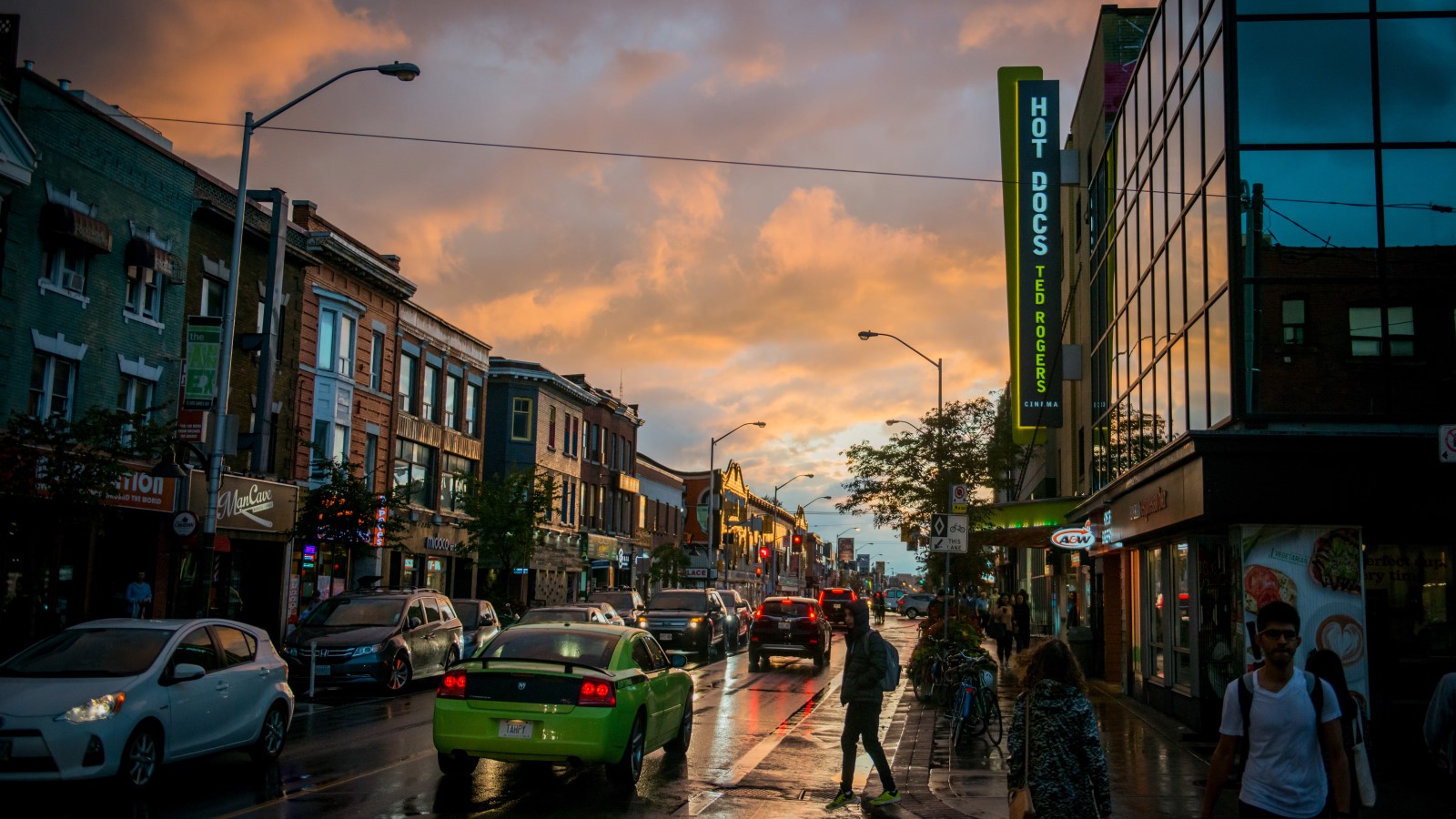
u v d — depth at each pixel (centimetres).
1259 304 1498
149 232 2611
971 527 3494
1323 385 1475
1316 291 1495
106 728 1015
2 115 2106
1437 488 1407
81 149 2388
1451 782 1204
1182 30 1791
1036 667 600
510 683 1124
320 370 3369
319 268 3375
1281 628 582
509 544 4009
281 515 3064
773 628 3025
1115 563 2539
